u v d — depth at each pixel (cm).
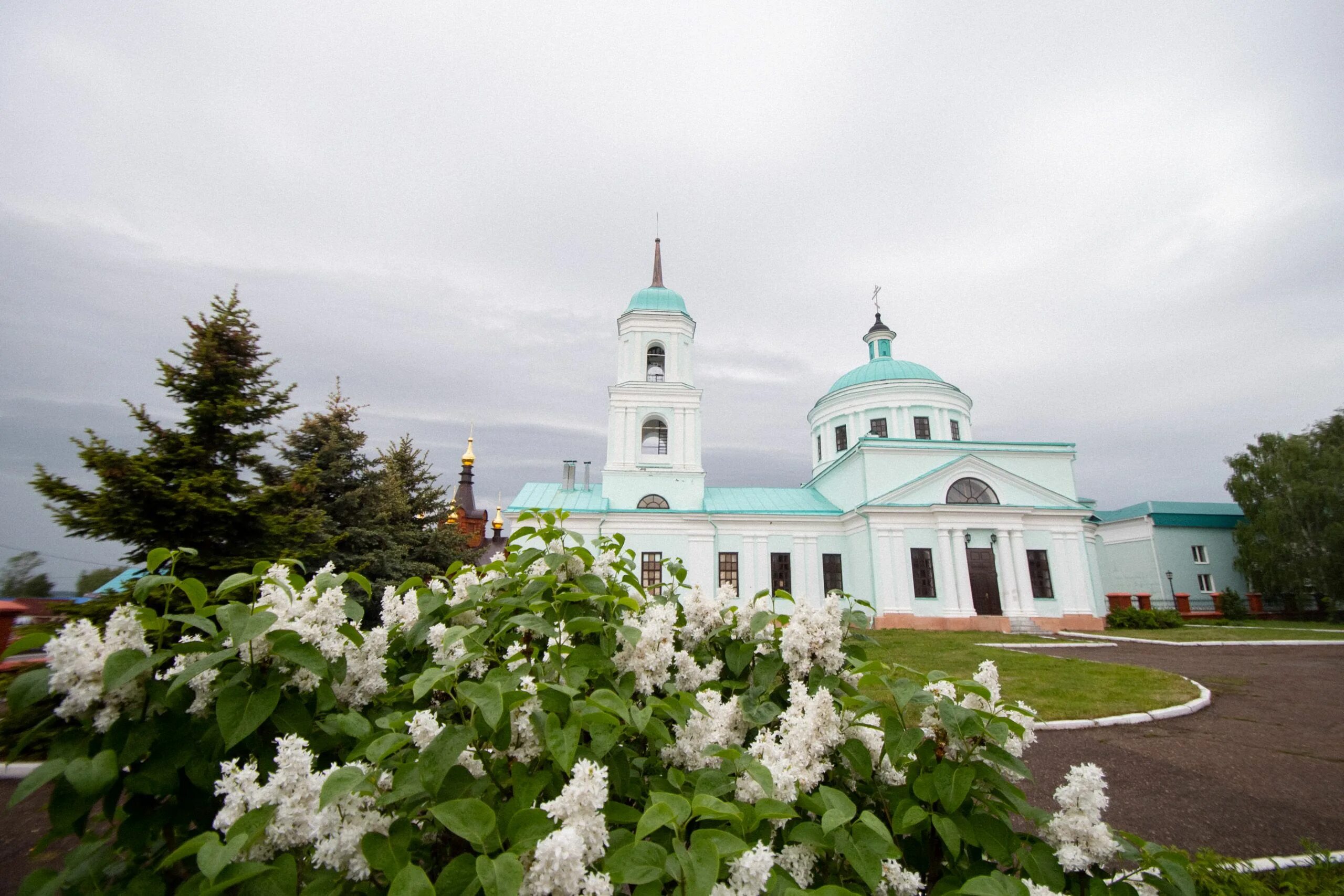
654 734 231
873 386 3403
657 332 3141
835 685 281
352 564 1700
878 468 2869
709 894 158
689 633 379
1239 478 3753
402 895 155
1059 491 2930
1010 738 265
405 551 1866
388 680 336
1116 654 1756
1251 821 584
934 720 263
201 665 214
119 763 216
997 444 2948
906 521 2650
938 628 2489
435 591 338
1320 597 3334
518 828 176
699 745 253
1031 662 1466
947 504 2642
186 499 1048
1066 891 238
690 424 3017
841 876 217
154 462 1074
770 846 202
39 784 189
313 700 263
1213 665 1559
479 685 200
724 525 2905
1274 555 3422
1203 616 3378
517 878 154
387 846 180
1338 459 3347
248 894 172
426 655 356
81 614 891
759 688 308
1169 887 231
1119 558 4100
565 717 223
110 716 219
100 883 227
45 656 226
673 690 278
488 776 216
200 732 239
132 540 1045
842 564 2912
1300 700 1109
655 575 2778
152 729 225
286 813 181
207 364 1209
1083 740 855
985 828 228
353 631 276
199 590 242
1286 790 666
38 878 213
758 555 2886
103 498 1001
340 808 187
